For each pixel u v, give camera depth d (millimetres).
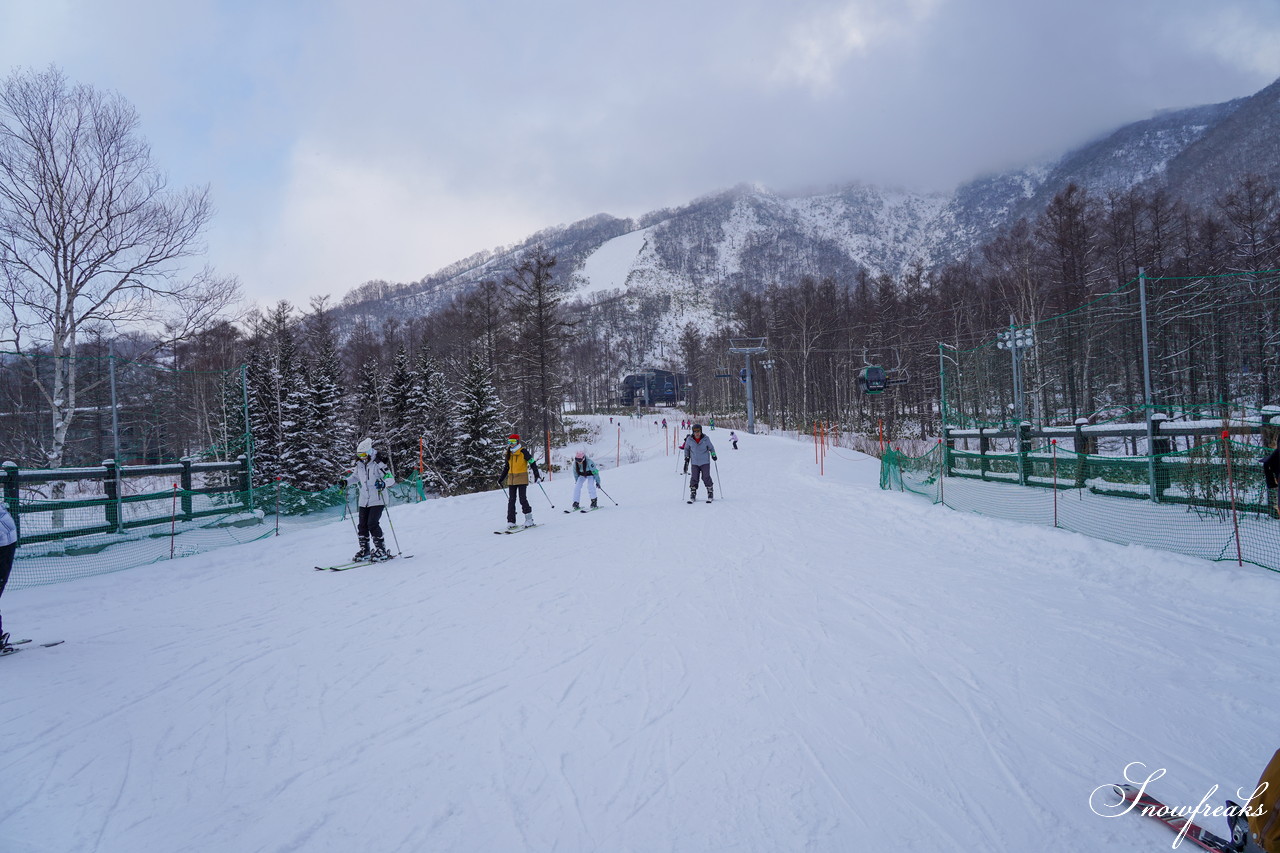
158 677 4820
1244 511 8438
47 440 13664
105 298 17578
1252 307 19016
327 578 8383
